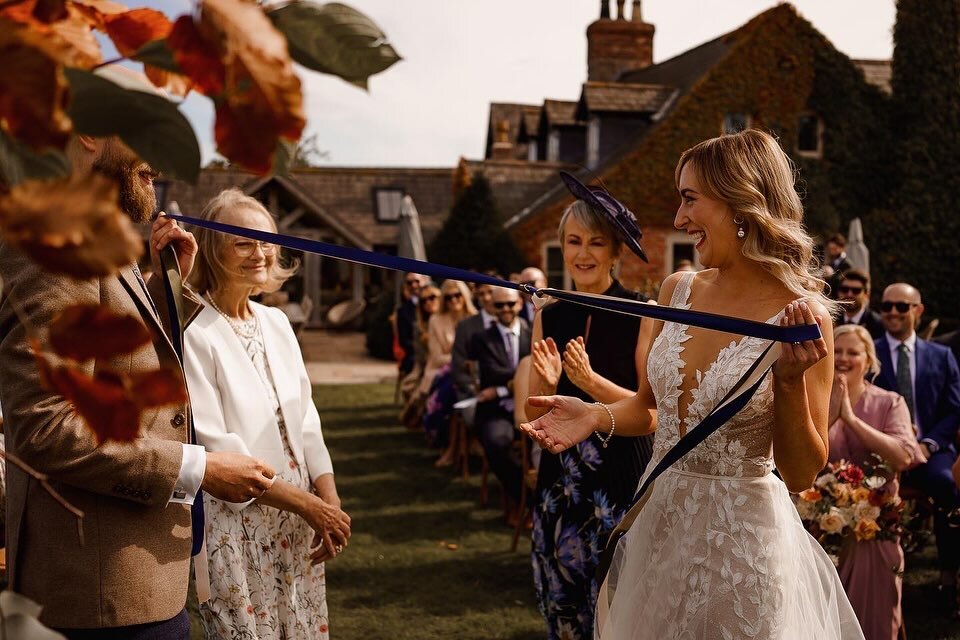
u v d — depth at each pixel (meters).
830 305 2.17
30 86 0.54
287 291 28.41
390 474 8.02
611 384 2.91
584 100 23.91
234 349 2.52
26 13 0.59
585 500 3.04
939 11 21.55
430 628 4.52
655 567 2.20
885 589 3.95
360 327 27.88
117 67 0.62
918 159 21.62
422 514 6.69
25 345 1.64
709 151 2.16
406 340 12.03
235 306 2.60
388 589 5.08
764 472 2.13
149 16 0.63
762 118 21.66
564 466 3.10
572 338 3.18
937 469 5.11
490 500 7.14
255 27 0.56
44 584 1.74
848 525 3.92
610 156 23.19
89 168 1.63
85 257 0.54
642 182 21.48
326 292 29.20
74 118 0.59
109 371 0.62
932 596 5.04
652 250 21.55
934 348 5.69
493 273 17.77
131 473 1.75
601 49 27.45
